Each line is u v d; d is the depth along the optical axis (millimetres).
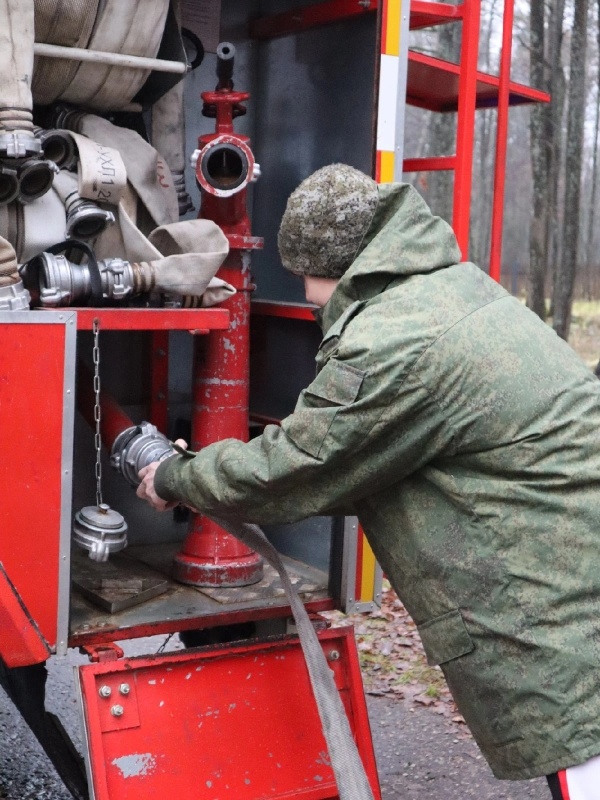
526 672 1932
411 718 3881
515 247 20141
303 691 2471
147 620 2535
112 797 2221
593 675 1910
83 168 2471
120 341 3266
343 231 2055
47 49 2471
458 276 2033
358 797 2129
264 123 3389
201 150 2707
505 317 1986
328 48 3064
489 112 17484
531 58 13047
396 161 2809
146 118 3014
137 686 2307
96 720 2236
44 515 2262
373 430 1923
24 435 2219
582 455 1945
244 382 2898
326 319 2131
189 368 3441
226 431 2865
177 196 2977
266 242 3398
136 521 3277
